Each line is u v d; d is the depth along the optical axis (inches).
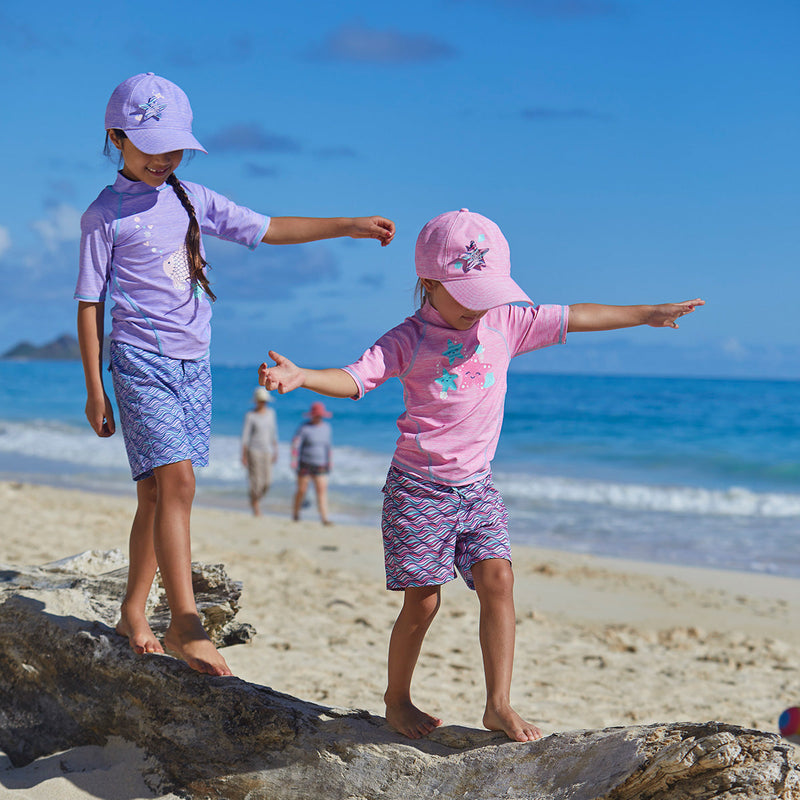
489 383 113.7
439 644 259.6
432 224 112.3
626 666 251.3
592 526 531.8
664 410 1492.4
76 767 125.3
